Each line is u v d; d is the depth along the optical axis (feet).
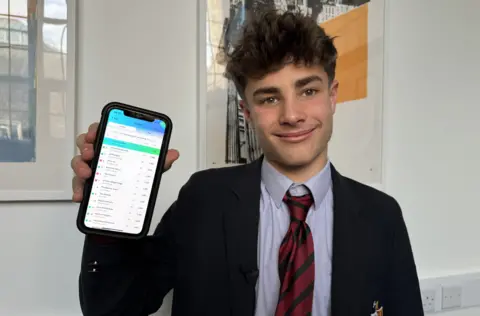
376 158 2.97
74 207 2.45
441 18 3.18
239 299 1.77
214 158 2.61
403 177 3.10
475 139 3.32
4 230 2.35
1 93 2.27
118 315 1.66
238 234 1.84
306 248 1.77
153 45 2.54
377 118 2.96
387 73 2.97
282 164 1.92
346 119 2.89
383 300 1.92
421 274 3.17
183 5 2.59
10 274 2.37
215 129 2.61
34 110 2.32
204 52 2.57
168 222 2.05
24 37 2.29
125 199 1.60
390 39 3.03
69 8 2.35
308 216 1.90
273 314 1.79
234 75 1.99
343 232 1.85
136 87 2.51
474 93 3.31
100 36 2.44
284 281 1.74
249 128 2.66
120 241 1.59
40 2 2.31
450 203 3.25
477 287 3.26
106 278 1.58
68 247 2.45
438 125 3.20
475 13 3.29
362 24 2.90
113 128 1.60
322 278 1.83
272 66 1.76
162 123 1.67
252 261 1.79
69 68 2.36
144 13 2.52
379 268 1.89
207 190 2.04
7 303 2.36
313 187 1.92
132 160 1.62
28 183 2.33
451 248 3.26
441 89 3.20
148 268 1.76
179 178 2.61
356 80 2.90
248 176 2.01
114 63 2.47
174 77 2.58
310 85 1.81
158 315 2.60
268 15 2.00
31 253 2.39
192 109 2.62
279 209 1.94
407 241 2.09
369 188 2.14
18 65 2.29
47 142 2.35
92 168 1.55
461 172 3.28
